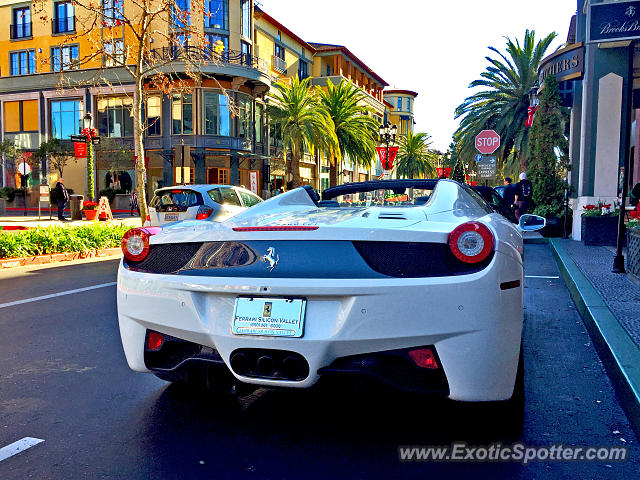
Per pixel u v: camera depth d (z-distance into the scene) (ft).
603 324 14.87
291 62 146.51
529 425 9.76
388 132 91.35
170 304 8.99
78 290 24.52
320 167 155.02
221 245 8.94
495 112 90.17
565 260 29.27
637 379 10.43
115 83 113.39
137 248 9.70
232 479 7.79
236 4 111.65
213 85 109.29
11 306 20.90
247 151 115.85
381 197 13.92
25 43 123.03
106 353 14.49
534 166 48.42
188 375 9.36
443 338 7.82
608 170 40.34
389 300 7.82
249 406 10.57
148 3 45.32
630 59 24.44
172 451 8.69
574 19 51.52
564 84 50.93
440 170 139.85
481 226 7.95
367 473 7.95
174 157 111.24
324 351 7.99
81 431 9.48
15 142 124.57
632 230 23.02
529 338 16.01
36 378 12.42
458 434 9.29
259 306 8.31
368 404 10.53
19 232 36.52
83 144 85.30
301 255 8.38
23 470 8.08
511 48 88.02
